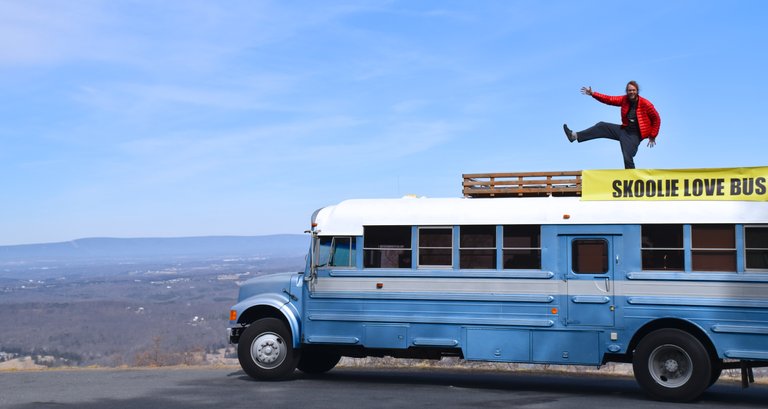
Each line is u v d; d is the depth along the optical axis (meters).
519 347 11.45
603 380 13.38
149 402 10.41
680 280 10.84
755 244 10.65
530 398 10.85
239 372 14.38
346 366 15.59
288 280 12.74
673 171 11.11
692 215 10.89
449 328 11.75
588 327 11.17
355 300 12.20
